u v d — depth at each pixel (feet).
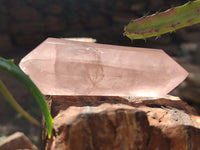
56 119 0.44
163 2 2.40
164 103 0.54
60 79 0.49
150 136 0.43
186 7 0.48
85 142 0.41
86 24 3.14
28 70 0.49
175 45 2.42
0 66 0.38
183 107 0.53
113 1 3.04
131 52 0.52
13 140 0.72
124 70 0.50
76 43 0.51
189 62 1.94
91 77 0.49
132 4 2.78
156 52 0.53
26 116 0.38
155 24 0.50
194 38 2.52
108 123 0.42
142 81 0.50
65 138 0.41
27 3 3.05
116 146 0.41
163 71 0.51
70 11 3.18
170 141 0.44
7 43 2.79
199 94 1.16
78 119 0.42
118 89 0.50
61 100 0.50
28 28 2.94
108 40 2.62
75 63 0.48
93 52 0.50
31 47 2.93
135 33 0.51
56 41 0.51
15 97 1.75
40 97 0.40
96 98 0.52
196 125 0.46
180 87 1.27
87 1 3.22
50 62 0.48
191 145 0.44
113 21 3.05
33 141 1.24
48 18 3.05
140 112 0.43
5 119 1.48
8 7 2.94
